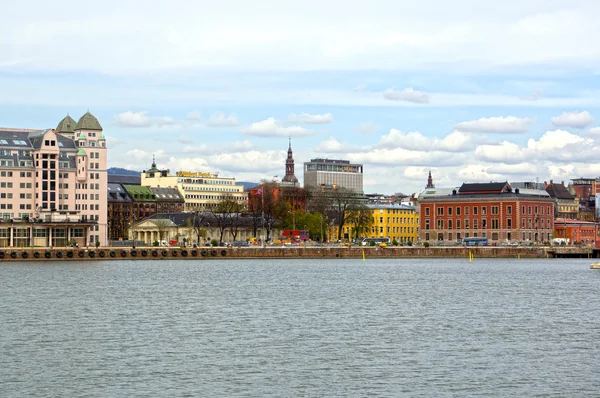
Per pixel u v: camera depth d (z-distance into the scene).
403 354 104.25
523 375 93.38
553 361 100.31
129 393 85.75
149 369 95.75
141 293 175.62
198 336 116.81
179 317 136.38
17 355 102.62
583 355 103.81
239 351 105.88
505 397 84.88
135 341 112.56
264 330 122.38
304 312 143.75
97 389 87.12
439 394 85.75
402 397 84.62
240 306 152.38
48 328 123.44
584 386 88.88
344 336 117.12
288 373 94.12
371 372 94.62
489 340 114.12
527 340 114.25
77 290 181.25
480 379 91.50
